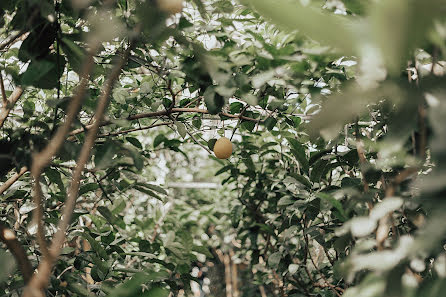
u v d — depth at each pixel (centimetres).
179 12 87
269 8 28
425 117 52
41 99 156
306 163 120
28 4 85
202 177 408
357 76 79
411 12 28
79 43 101
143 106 150
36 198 55
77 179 58
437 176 39
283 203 130
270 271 202
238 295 333
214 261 422
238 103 142
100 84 144
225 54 103
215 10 112
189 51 106
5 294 110
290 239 171
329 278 163
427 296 42
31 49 86
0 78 111
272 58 95
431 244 36
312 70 103
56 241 53
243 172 223
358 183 108
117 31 67
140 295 44
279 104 128
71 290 122
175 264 154
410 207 72
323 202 96
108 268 124
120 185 150
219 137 148
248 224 223
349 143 125
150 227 234
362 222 54
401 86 38
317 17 28
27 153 85
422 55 77
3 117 113
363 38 30
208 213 274
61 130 58
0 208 154
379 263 44
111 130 145
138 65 120
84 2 80
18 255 62
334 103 33
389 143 51
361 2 52
